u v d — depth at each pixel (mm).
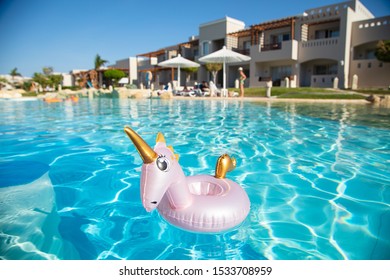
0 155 4391
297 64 25891
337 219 2414
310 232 2211
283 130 6500
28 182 3268
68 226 2307
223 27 30797
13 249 2008
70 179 3367
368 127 6832
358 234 2188
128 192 2994
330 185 3166
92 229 2260
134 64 44719
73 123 7824
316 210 2574
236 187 2504
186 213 2195
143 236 2160
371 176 3441
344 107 11750
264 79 28391
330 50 23578
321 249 2010
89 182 3271
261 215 2479
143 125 7398
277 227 2279
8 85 53281
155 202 1979
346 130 6441
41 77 47656
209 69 29141
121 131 6500
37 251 1990
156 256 1946
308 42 24953
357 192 2971
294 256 1941
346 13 22422
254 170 3676
